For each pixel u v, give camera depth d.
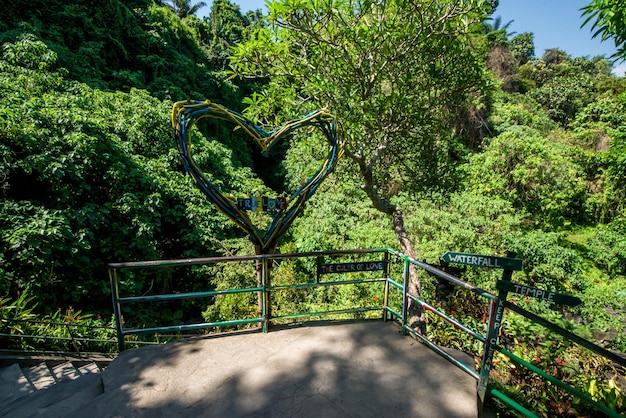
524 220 11.63
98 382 2.58
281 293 7.05
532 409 2.47
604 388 2.76
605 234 12.45
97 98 9.47
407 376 2.53
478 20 4.26
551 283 8.11
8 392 3.47
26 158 5.87
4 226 5.49
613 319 6.85
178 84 16.08
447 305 5.66
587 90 23.03
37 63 8.86
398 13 4.34
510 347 3.94
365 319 3.46
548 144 13.14
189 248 8.49
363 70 4.80
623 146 10.12
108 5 14.19
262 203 2.96
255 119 4.63
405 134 5.28
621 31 2.61
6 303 5.15
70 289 6.11
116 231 6.95
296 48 4.75
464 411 2.20
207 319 6.76
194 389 2.40
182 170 10.46
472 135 14.60
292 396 2.32
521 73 26.44
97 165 7.10
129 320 6.78
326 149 5.48
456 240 8.01
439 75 4.90
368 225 8.98
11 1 11.01
